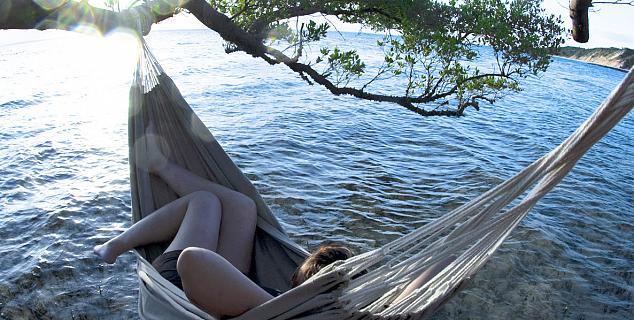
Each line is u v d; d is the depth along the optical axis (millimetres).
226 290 2408
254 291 2459
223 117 19266
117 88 28156
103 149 14875
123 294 7105
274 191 10820
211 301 2416
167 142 3869
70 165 13211
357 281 2387
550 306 7141
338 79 4953
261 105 22297
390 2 4699
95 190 11078
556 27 4879
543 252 8672
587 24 2164
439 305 2633
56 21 2904
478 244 2449
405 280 2436
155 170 3793
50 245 8484
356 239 8852
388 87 30344
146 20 3682
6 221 9477
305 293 2318
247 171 12164
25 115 20016
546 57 4930
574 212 10945
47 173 12469
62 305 6859
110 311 6746
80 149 14781
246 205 3621
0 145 15156
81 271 7652
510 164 15445
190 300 2477
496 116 25266
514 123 23797
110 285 7309
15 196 10820
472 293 7234
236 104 22453
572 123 26391
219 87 27578
